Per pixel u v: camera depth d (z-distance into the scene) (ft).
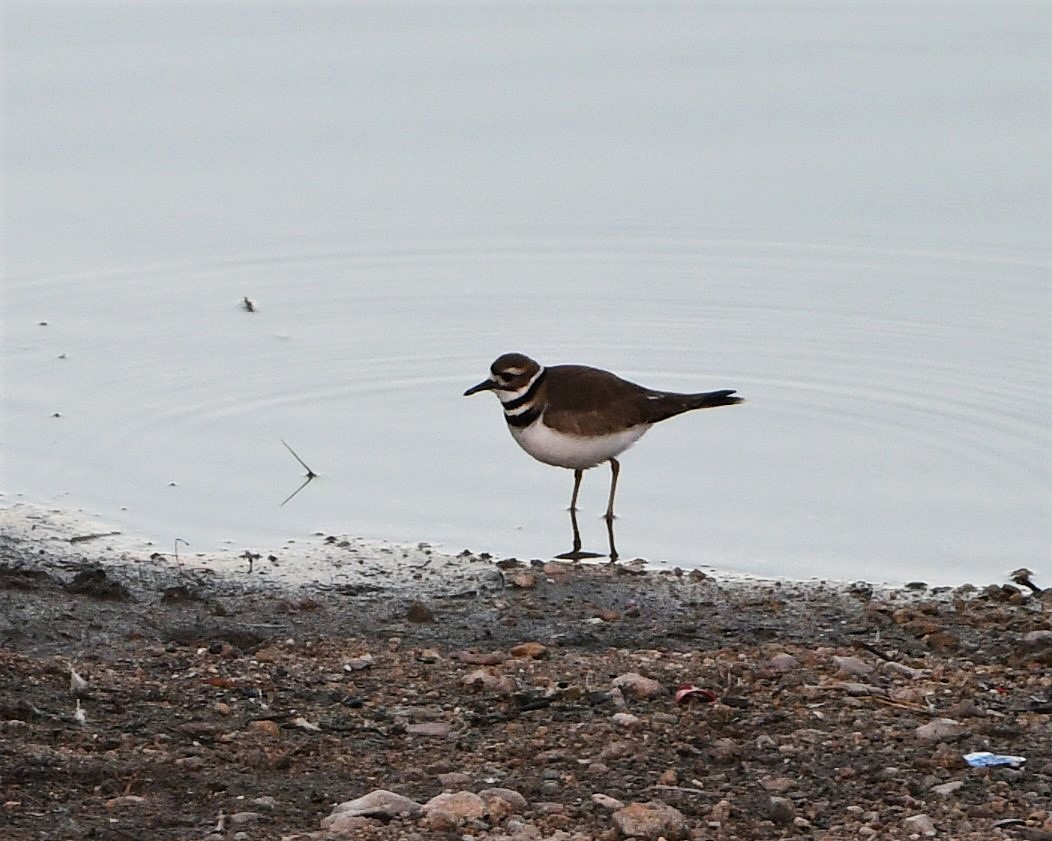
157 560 43.34
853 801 29.19
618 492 49.01
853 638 38.91
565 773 30.25
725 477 49.78
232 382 55.57
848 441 51.78
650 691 34.19
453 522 46.85
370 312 62.18
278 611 40.19
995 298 62.64
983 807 28.84
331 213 70.74
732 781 30.01
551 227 69.87
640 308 62.75
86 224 69.00
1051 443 51.03
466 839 27.07
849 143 76.89
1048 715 33.19
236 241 67.92
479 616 40.34
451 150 76.79
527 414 47.55
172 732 31.45
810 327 60.75
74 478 48.44
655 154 76.13
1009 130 77.71
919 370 56.70
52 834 26.81
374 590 41.98
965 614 40.34
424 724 32.53
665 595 41.88
